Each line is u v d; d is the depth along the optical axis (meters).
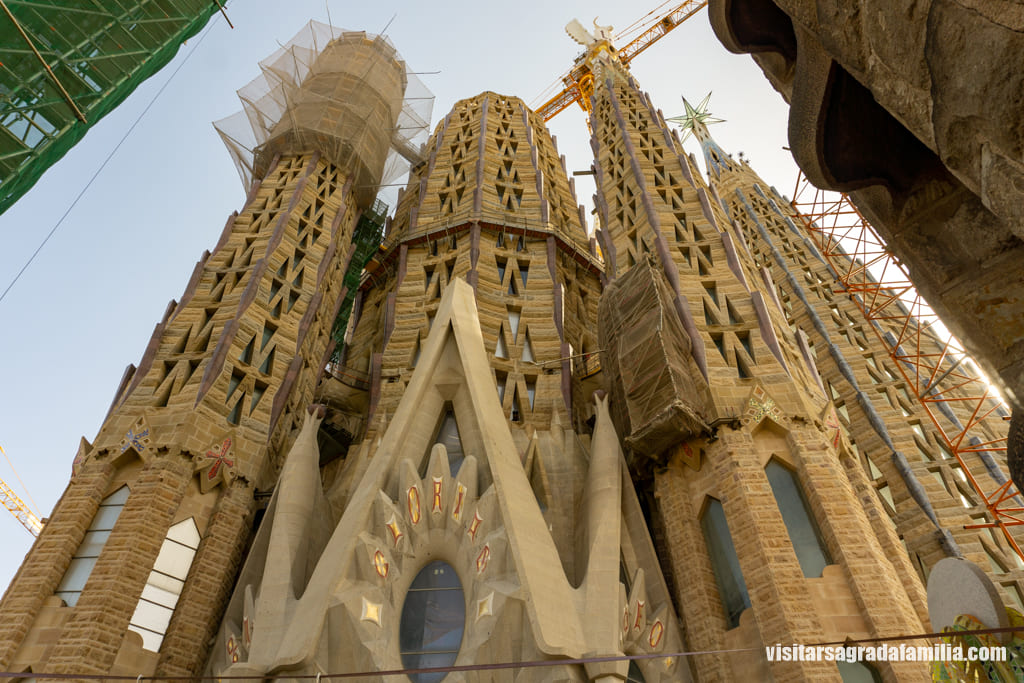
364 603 22.38
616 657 17.47
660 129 47.22
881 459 39.78
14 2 30.05
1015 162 6.12
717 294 33.28
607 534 25.33
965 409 45.38
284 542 25.31
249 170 48.12
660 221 38.25
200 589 25.69
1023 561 33.66
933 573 17.19
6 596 23.73
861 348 51.12
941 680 16.38
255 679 20.80
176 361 32.47
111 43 34.94
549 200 53.41
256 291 36.19
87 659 22.20
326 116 49.34
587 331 45.12
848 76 10.09
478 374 30.03
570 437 33.28
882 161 9.94
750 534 23.73
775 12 12.36
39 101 29.73
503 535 23.86
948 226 9.16
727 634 22.89
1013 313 8.14
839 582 22.48
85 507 26.27
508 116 63.38
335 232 43.50
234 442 30.11
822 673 20.17
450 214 49.34
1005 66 5.94
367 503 24.86
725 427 26.91
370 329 47.31
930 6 6.70
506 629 21.69
